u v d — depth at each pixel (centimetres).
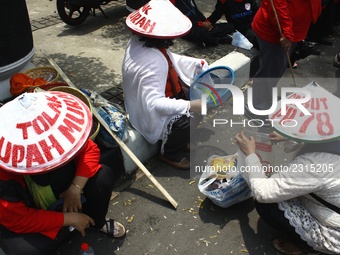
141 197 275
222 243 241
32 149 160
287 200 208
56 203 202
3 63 292
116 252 236
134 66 262
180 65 306
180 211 263
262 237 244
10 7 281
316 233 202
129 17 263
